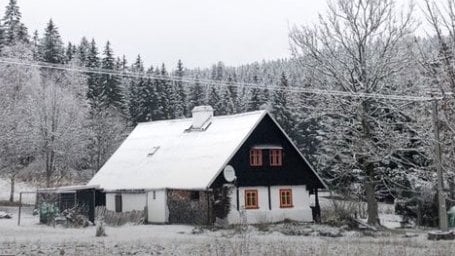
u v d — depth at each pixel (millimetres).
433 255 19141
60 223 39406
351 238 29391
